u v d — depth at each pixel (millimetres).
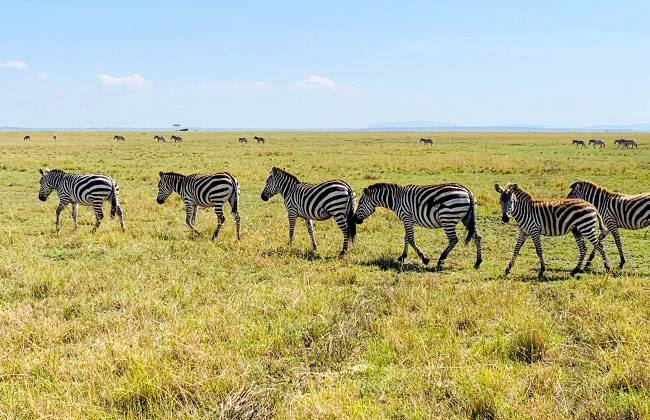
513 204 8625
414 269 9102
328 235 11750
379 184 10031
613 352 5094
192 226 11805
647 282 7727
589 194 9789
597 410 3975
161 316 6309
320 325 5836
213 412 4070
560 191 17609
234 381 4477
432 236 11883
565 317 6164
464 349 5293
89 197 11602
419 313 6398
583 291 7348
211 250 9883
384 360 5105
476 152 38562
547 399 4176
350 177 22031
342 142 58781
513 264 8992
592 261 9672
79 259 9078
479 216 13922
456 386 4430
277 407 4141
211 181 11195
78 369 4719
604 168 24422
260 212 14773
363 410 4012
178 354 4996
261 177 21875
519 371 4840
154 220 13305
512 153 37594
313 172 23719
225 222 13055
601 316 6078
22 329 5637
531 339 5332
